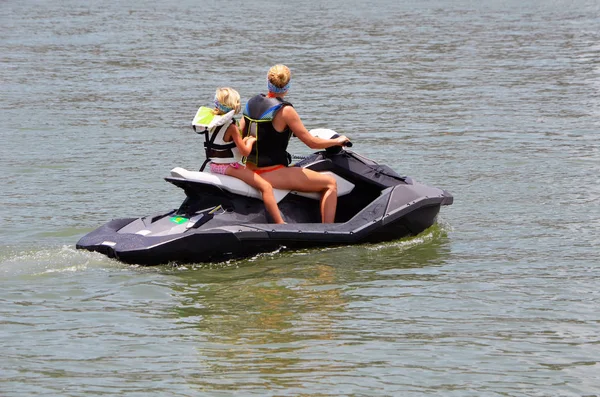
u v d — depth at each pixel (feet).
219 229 82.48
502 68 214.90
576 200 106.52
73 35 291.38
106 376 60.03
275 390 57.88
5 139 143.02
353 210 93.66
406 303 73.56
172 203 105.81
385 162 127.65
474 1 411.54
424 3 404.77
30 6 410.52
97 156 131.34
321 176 89.25
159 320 69.87
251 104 87.81
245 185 85.97
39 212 101.71
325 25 311.68
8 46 263.29
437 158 129.70
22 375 60.23
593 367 61.57
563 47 248.93
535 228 95.61
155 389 58.08
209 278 79.25
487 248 88.79
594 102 172.35
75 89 192.03
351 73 209.15
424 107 169.07
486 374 60.39
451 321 69.67
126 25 321.93
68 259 82.94
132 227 85.92
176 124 155.53
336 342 65.51
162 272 80.69
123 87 194.29
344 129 150.51
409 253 86.94
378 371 60.70
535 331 67.72
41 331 67.67
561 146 136.26
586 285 77.82
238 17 346.74
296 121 87.20
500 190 111.75
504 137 143.33
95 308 72.23
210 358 62.80
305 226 86.17
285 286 77.41
